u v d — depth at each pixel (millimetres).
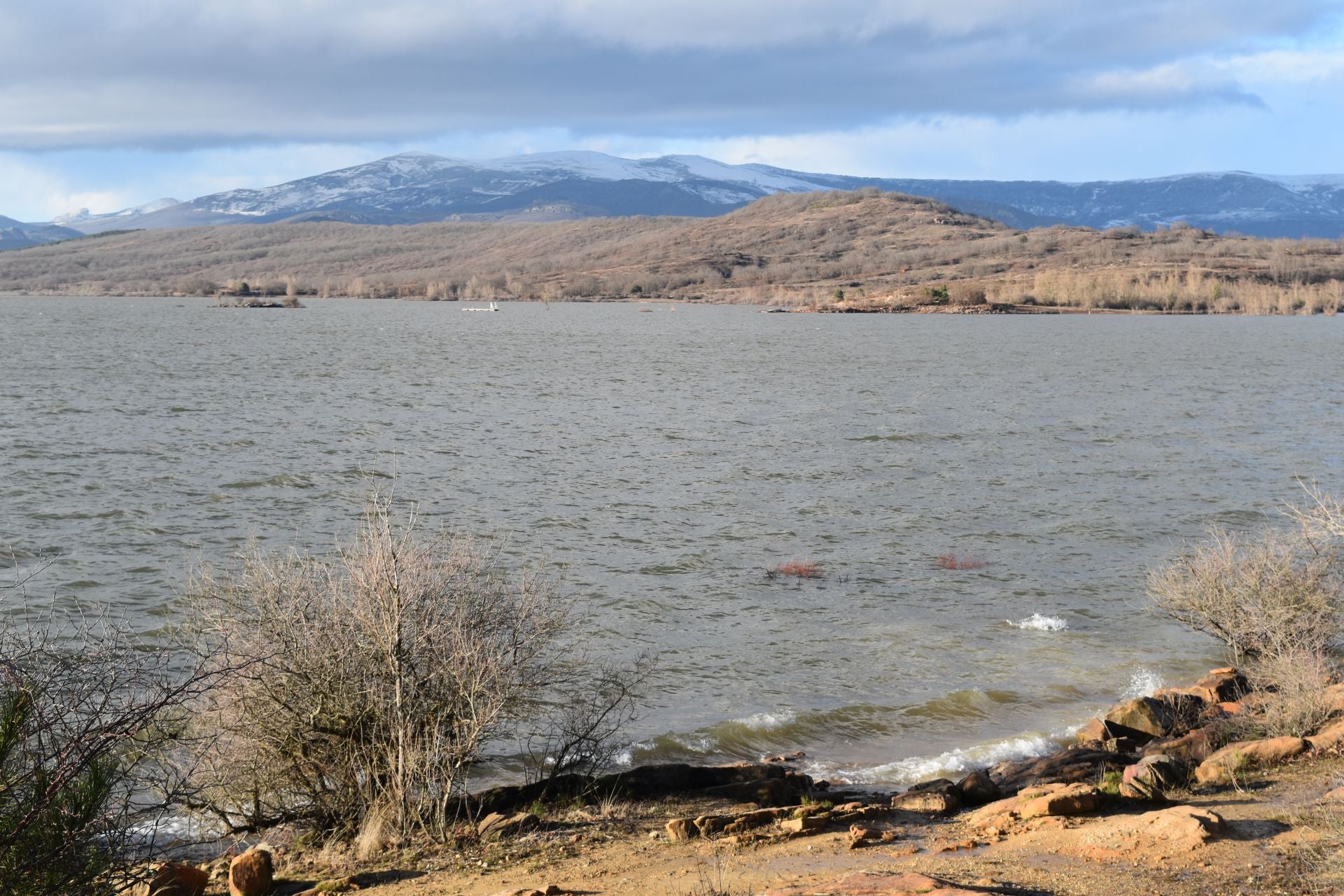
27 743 6887
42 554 26422
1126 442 47781
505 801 11867
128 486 35094
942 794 11500
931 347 118250
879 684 18375
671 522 31094
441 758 10836
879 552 27922
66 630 19484
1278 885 7465
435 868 9453
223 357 94188
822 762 15109
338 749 10805
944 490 36312
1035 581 25156
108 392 63562
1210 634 19203
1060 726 16344
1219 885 7566
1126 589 24375
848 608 23000
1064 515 32375
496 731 12836
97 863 7000
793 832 10023
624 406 60969
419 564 11375
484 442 46438
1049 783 12008
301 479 36625
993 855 8750
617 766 14789
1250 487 37094
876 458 42844
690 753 15430
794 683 18391
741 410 59531
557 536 29141
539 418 55062
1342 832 8125
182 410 55625
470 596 11602
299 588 11180
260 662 9789
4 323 154500
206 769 10422
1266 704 14266
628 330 154125
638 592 23922
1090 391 71125
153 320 174500
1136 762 12953
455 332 145750
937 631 21375
